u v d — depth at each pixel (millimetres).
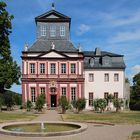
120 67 75750
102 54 78812
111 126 31391
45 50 75188
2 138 22625
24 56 72875
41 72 73312
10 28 60750
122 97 75062
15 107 74125
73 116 45469
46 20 79688
